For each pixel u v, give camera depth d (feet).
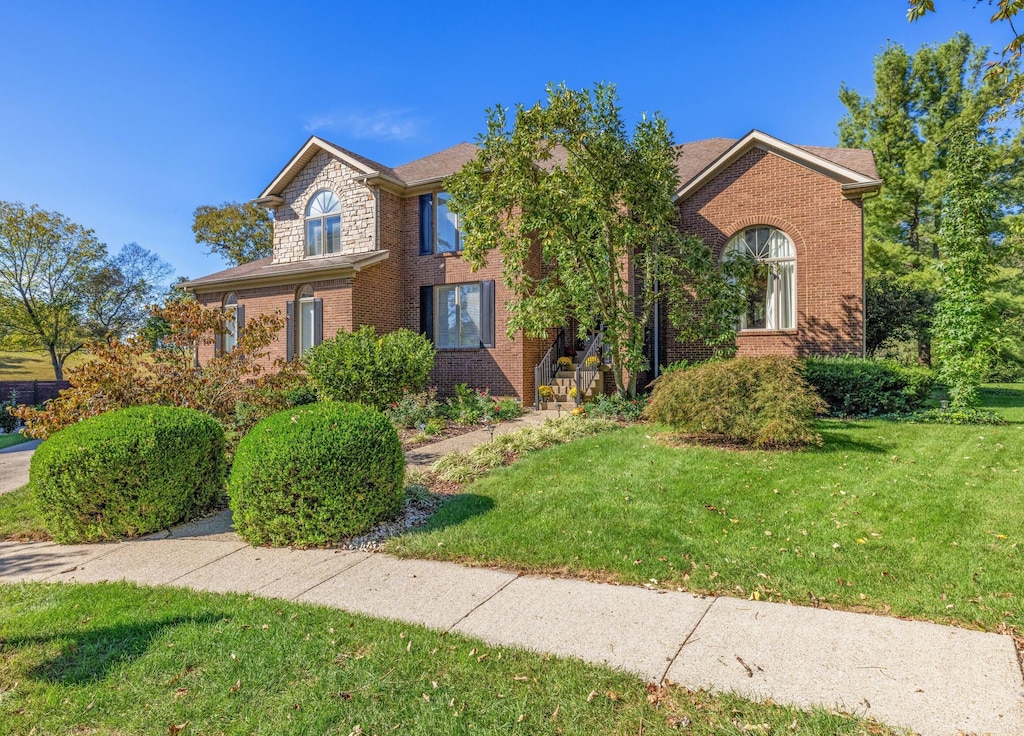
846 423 32.65
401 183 52.85
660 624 11.52
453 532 17.92
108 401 26.89
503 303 48.65
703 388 26.81
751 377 26.40
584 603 12.73
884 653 10.05
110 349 28.09
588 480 22.34
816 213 42.11
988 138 63.52
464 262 51.13
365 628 11.69
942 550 14.46
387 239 52.90
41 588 14.90
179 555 17.53
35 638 11.73
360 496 18.29
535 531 17.38
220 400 29.71
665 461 24.36
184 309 30.27
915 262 71.56
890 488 19.31
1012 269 69.72
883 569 13.62
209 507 22.44
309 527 17.87
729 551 15.19
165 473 19.95
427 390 50.57
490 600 13.10
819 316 42.01
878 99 74.38
